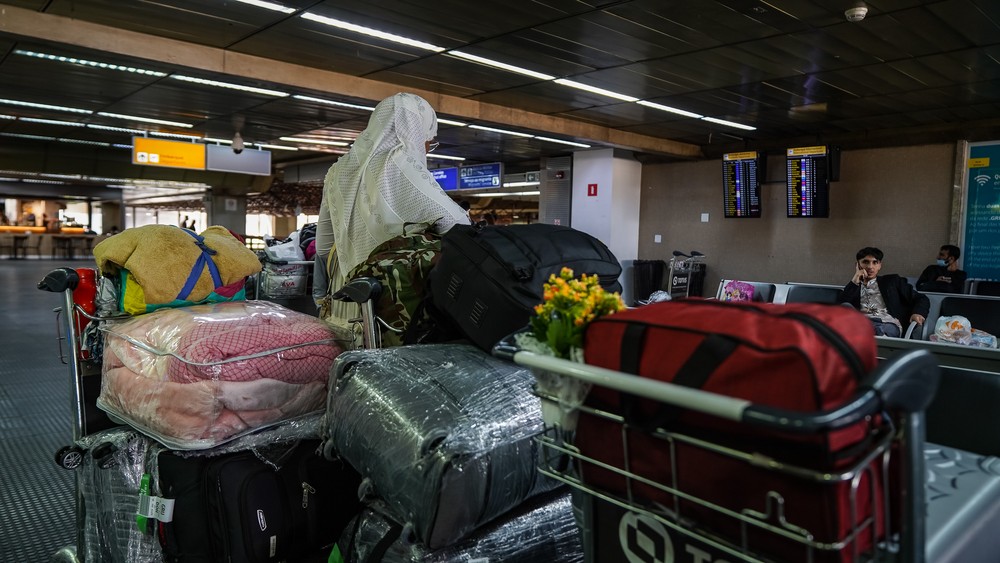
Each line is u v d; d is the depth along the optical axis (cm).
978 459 115
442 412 132
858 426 76
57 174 1673
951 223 912
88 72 728
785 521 77
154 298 191
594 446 101
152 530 175
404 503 130
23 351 640
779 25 511
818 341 76
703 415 83
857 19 468
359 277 189
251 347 171
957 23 490
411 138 228
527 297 147
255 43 612
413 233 208
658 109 871
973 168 893
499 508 133
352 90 736
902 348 143
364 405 145
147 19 544
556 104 867
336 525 183
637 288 1163
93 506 197
